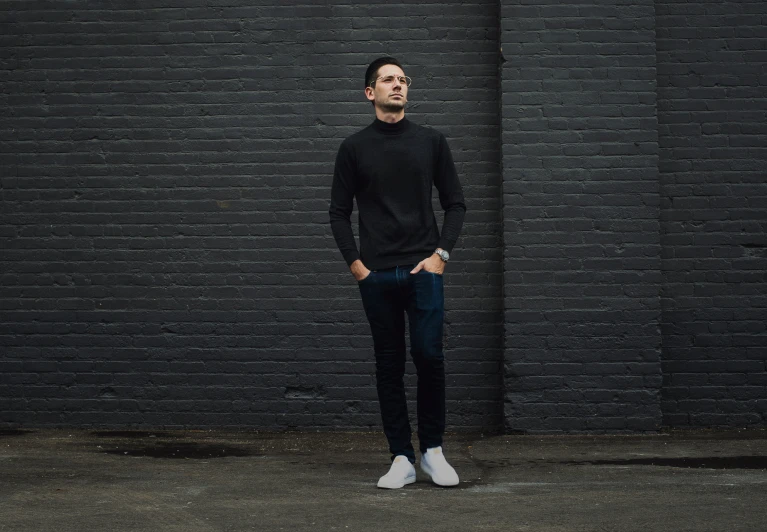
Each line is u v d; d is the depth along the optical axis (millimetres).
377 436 5070
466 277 5293
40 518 2906
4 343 5363
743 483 3506
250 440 4898
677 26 5328
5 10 5418
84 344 5348
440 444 3531
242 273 5336
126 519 2889
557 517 2885
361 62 5359
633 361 5059
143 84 5395
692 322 5258
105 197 5379
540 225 5109
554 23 5148
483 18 5344
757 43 5312
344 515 2930
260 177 5359
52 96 5414
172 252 5352
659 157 5301
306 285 5324
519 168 5125
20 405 5344
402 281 3447
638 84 5133
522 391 5062
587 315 5070
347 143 3549
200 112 5379
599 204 5109
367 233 3514
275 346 5309
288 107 5359
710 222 5281
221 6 5391
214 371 5312
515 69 5145
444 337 5281
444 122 5336
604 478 3652
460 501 3152
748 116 5301
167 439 4922
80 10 5418
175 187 5367
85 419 5328
